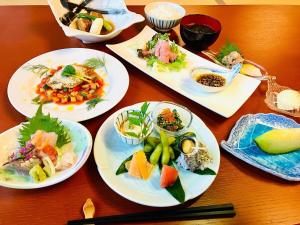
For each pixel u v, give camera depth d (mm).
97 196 340
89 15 603
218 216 329
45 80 491
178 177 349
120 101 474
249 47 609
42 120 378
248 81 516
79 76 494
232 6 744
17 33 593
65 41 589
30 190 339
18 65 520
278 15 725
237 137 419
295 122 437
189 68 544
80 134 385
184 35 572
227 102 477
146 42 594
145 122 405
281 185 367
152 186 343
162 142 366
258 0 1273
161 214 324
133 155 359
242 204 344
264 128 435
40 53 553
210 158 370
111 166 363
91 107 449
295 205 347
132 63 532
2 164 346
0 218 310
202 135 406
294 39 646
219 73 520
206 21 608
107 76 514
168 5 650
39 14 656
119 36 618
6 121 418
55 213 320
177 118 420
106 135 396
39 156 343
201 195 349
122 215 321
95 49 579
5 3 1108
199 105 479
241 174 377
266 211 339
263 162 387
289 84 527
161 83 516
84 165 371
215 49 600
